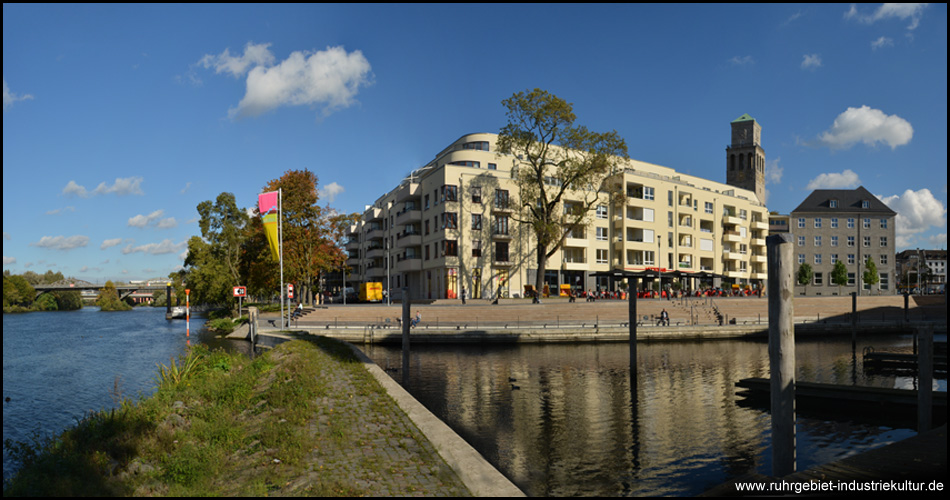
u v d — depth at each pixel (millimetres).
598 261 70188
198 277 81188
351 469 8812
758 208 93938
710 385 24875
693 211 79875
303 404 13547
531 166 64312
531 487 12180
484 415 18938
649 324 48406
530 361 32812
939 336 50031
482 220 62906
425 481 8250
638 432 16766
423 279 68625
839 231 93875
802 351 40594
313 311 54375
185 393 15516
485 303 52938
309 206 58500
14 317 108250
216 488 8008
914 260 153000
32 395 24203
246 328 49625
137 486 8078
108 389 24203
